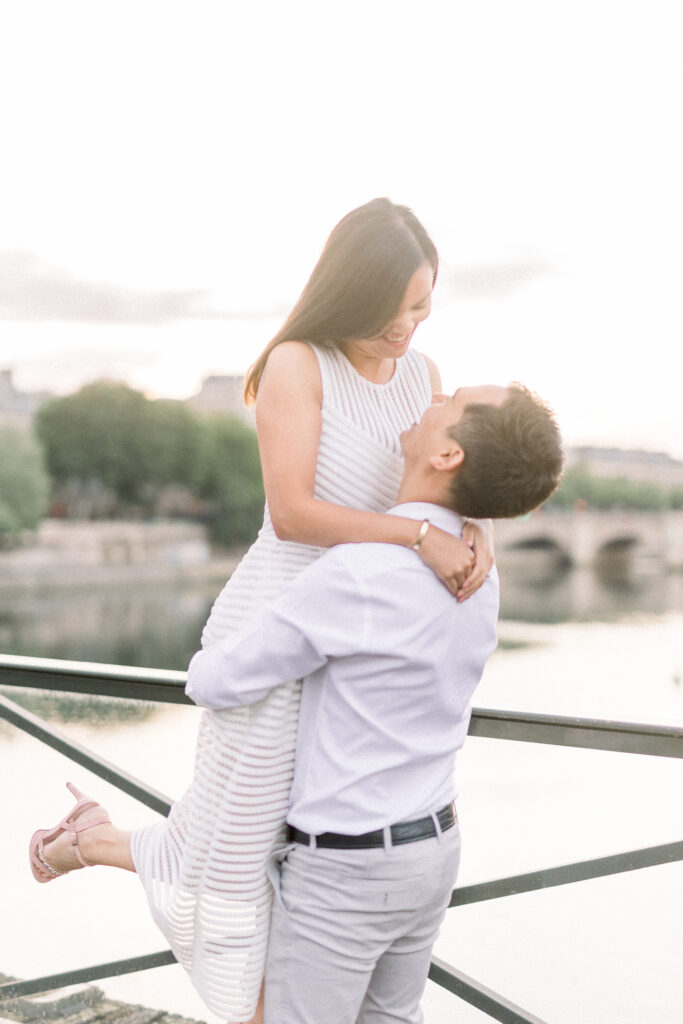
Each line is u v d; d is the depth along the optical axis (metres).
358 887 1.25
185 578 74.69
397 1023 1.41
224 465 77.12
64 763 1.90
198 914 1.36
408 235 1.28
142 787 1.81
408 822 1.27
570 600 73.81
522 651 61.31
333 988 1.28
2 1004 2.02
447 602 1.25
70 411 75.38
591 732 1.56
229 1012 1.33
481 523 1.30
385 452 1.38
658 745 1.51
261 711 1.30
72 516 73.50
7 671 1.95
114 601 72.19
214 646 1.34
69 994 1.97
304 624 1.24
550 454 1.23
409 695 1.25
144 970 1.92
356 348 1.40
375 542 1.25
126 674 1.82
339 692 1.26
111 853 1.54
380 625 1.22
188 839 1.38
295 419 1.31
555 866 1.60
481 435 1.23
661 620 67.88
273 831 1.32
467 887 1.68
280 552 1.35
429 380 1.52
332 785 1.26
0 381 76.25
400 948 1.36
